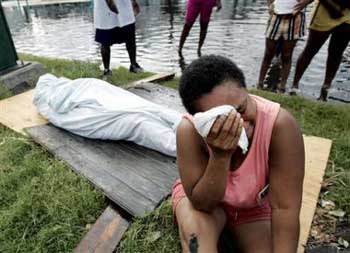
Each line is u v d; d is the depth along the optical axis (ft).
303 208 7.52
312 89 17.07
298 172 5.12
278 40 15.44
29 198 7.95
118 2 16.06
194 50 24.34
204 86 4.73
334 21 13.88
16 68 15.75
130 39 17.17
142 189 8.09
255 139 5.04
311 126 11.19
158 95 13.50
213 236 5.46
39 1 55.98
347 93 16.58
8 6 54.24
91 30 33.14
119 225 7.31
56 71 17.25
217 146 4.60
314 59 20.89
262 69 16.72
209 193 5.15
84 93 10.94
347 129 11.10
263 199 5.63
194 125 4.95
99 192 8.14
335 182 8.40
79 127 10.32
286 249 5.16
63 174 8.87
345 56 21.33
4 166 9.52
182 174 5.55
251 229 5.89
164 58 23.12
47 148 10.03
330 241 6.93
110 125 9.88
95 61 21.75
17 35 33.42
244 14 33.83
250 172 5.26
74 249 6.84
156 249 6.73
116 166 9.05
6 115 12.41
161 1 43.62
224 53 23.24
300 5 14.28
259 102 5.25
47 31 34.14
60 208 7.76
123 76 16.92
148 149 9.70
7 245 7.03
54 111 11.08
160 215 7.27
